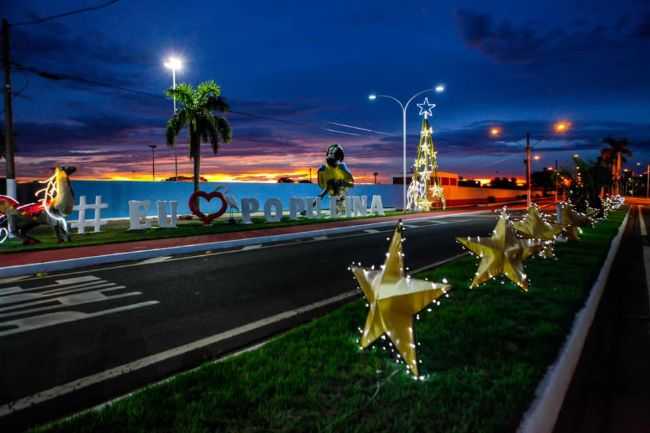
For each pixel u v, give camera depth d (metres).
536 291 6.80
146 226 18.42
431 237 16.92
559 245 12.20
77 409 3.63
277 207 22.95
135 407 3.31
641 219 29.33
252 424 3.09
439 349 4.47
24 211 13.36
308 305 6.84
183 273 9.44
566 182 22.17
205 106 24.00
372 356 4.28
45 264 9.92
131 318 6.14
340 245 14.22
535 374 3.86
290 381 3.71
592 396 4.00
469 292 6.81
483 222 25.02
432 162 37.78
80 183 25.64
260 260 11.16
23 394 3.88
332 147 26.45
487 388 3.62
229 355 4.77
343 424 3.06
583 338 5.39
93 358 4.70
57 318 6.14
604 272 8.55
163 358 4.70
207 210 31.27
